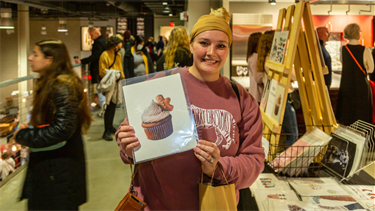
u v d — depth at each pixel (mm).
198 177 1090
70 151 1641
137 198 1121
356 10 4887
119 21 14062
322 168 1989
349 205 1508
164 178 1102
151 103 1073
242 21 5145
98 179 3143
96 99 6578
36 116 1590
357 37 3385
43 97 1589
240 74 5316
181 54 3203
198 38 1078
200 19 1104
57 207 1614
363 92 3404
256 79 3428
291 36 1986
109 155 3816
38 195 1611
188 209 1118
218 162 1026
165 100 1069
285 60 2078
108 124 4371
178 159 1085
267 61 2564
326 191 1663
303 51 2121
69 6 9867
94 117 5738
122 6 11031
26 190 1649
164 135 1047
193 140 1033
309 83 2127
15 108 3537
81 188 1698
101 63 4332
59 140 1563
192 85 1142
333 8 4926
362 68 3396
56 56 1653
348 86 3477
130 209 1104
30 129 1573
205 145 986
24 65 7723
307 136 2000
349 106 3502
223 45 1076
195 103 1117
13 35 8492
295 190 1680
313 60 2014
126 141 1052
